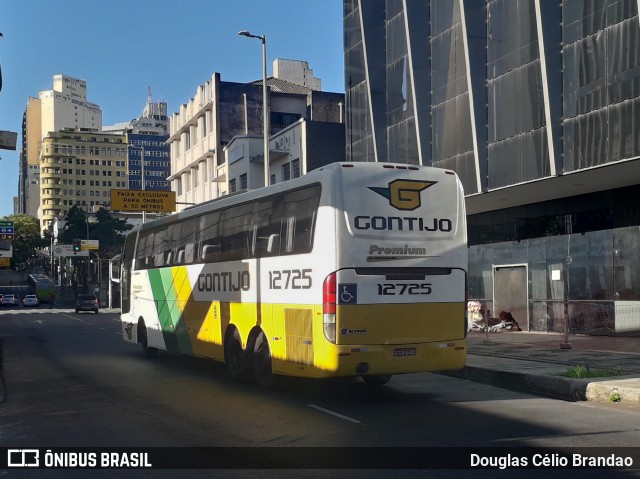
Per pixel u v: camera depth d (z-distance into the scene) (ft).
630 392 33.22
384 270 33.37
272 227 38.14
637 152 49.32
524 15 60.75
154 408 33.42
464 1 66.95
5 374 49.29
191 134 198.29
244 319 40.93
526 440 25.46
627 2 50.39
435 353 34.19
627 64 50.39
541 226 74.54
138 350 68.74
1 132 68.90
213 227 46.50
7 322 136.98
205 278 47.14
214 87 175.63
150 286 59.16
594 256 67.15
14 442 26.48
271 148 134.72
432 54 75.66
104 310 217.36
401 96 80.94
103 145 579.07
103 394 38.37
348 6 94.12
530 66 59.98
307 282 34.14
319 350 32.83
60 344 78.07
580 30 55.11
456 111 70.28
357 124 91.35
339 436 26.37
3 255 192.44
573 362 45.03
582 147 54.60
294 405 33.68
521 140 61.26
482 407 32.86
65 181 563.07
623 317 63.16
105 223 292.81
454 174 35.78
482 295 84.17
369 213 33.42
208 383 42.34
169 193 137.59
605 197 65.82
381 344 33.01
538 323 74.38
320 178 33.81
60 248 255.29
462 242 35.42
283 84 191.72
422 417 30.19
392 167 34.32
